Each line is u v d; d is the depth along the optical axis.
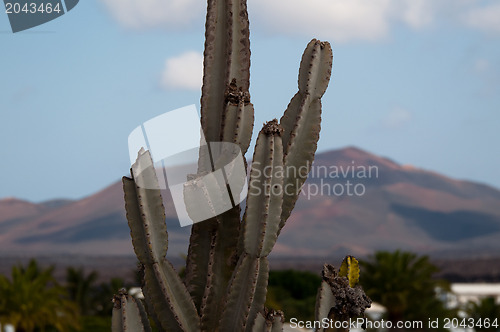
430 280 39.78
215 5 4.59
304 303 22.30
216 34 4.58
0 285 39.31
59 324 40.06
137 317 4.07
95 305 60.97
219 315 4.24
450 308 40.28
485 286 60.97
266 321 4.00
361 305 4.09
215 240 4.31
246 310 4.05
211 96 4.52
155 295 4.13
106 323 48.41
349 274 4.32
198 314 4.30
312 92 4.50
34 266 42.22
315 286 43.28
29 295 39.53
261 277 4.11
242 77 4.52
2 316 38.59
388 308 37.81
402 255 39.53
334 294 4.14
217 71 4.54
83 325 45.72
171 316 4.16
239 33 4.53
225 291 4.27
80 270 63.09
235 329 4.09
